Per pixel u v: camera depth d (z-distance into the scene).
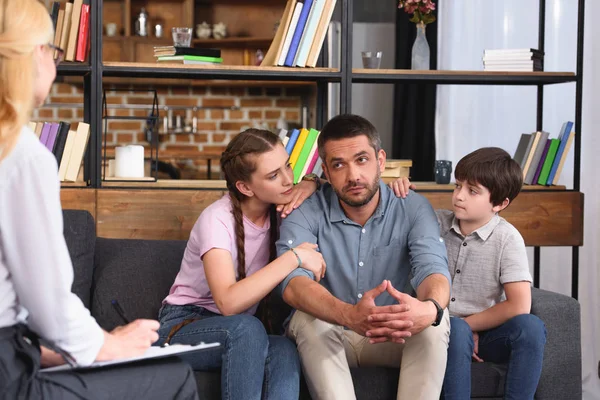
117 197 2.69
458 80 3.05
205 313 2.15
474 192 2.31
